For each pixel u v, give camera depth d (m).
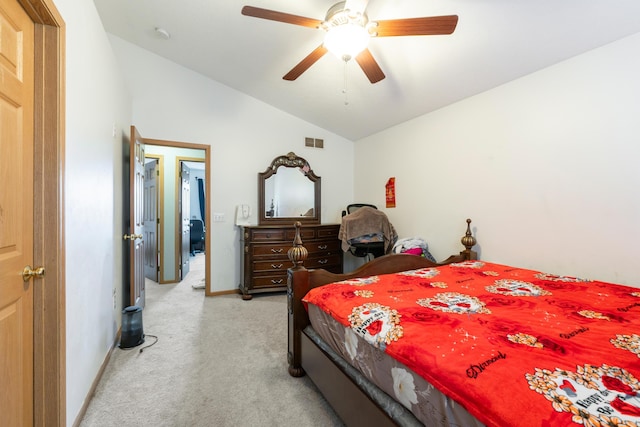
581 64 2.04
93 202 1.78
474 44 2.13
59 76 1.27
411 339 1.02
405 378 0.98
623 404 0.65
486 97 2.65
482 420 0.71
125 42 3.31
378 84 2.95
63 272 1.29
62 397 1.28
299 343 1.87
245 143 3.95
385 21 1.58
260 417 1.51
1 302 1.00
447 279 1.87
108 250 2.16
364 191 4.39
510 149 2.46
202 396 1.69
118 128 2.57
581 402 0.67
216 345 2.35
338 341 1.40
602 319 1.17
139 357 2.15
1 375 1.00
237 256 3.92
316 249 3.91
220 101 3.81
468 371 0.82
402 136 3.63
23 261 1.14
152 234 4.59
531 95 2.32
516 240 2.43
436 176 3.16
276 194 4.09
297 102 3.81
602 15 1.71
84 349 1.59
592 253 1.99
